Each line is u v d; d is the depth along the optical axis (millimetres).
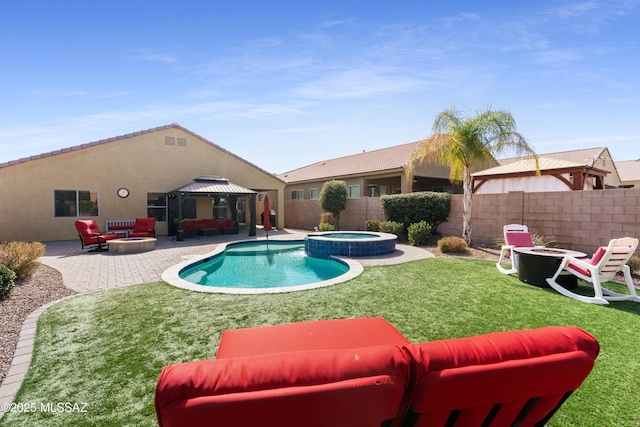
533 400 1562
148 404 2787
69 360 3561
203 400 1201
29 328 4465
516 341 1520
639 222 8164
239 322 4645
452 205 13016
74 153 15219
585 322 4570
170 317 4863
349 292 6129
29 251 7621
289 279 8695
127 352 3738
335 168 24750
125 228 15406
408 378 1376
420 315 4871
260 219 26922
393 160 19969
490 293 6031
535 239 9430
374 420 1357
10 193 13898
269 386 1260
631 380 3078
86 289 6562
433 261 9266
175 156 18016
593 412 2627
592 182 15664
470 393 1400
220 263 10852
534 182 15070
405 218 14281
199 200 19234
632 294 5562
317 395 1255
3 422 2576
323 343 2775
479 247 11344
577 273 5914
